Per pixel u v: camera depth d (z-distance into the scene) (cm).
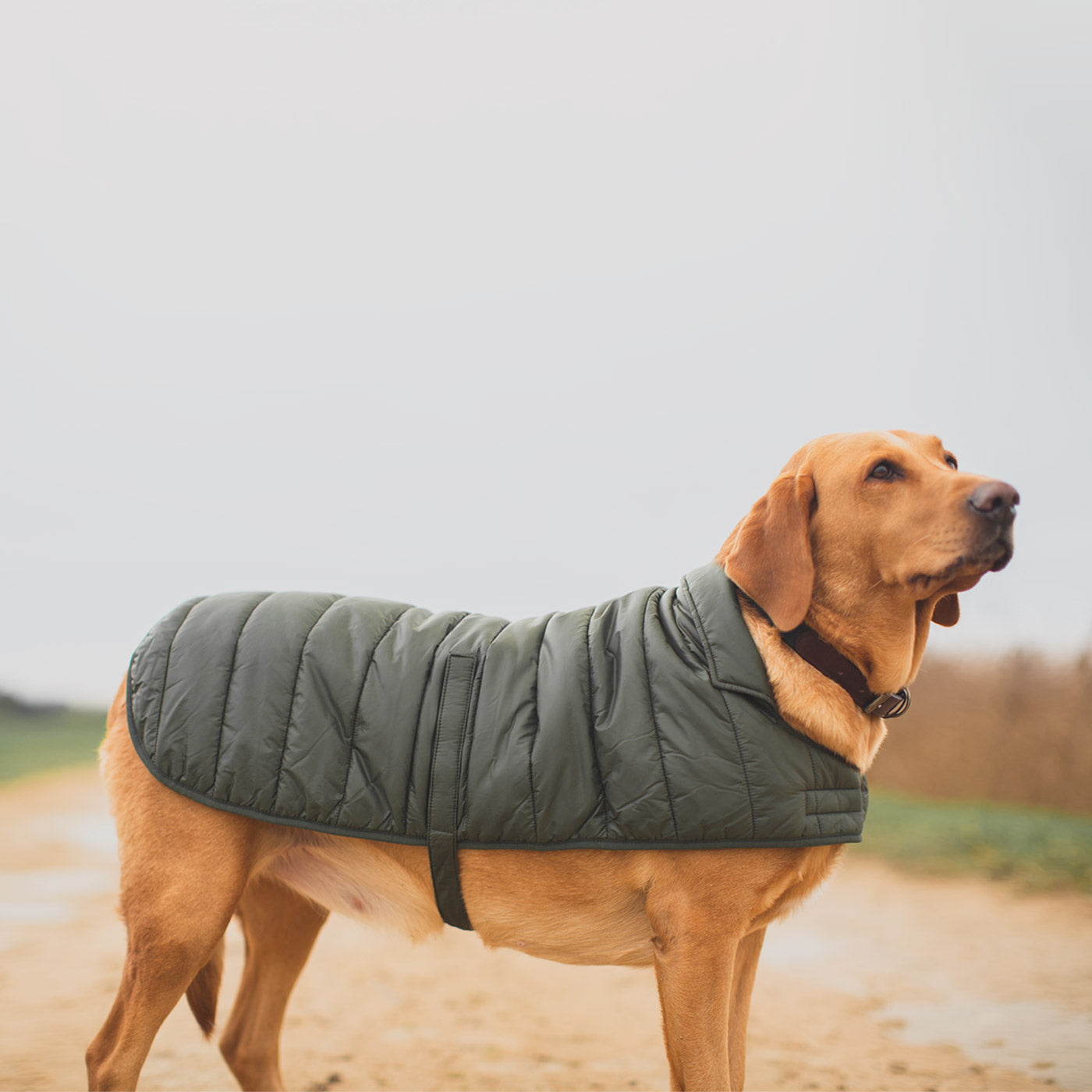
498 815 289
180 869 302
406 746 301
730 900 282
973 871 800
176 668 319
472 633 321
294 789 300
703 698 287
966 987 535
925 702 1191
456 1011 516
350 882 319
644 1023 498
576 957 308
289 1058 436
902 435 316
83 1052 425
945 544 280
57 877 803
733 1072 308
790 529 299
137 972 299
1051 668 1089
